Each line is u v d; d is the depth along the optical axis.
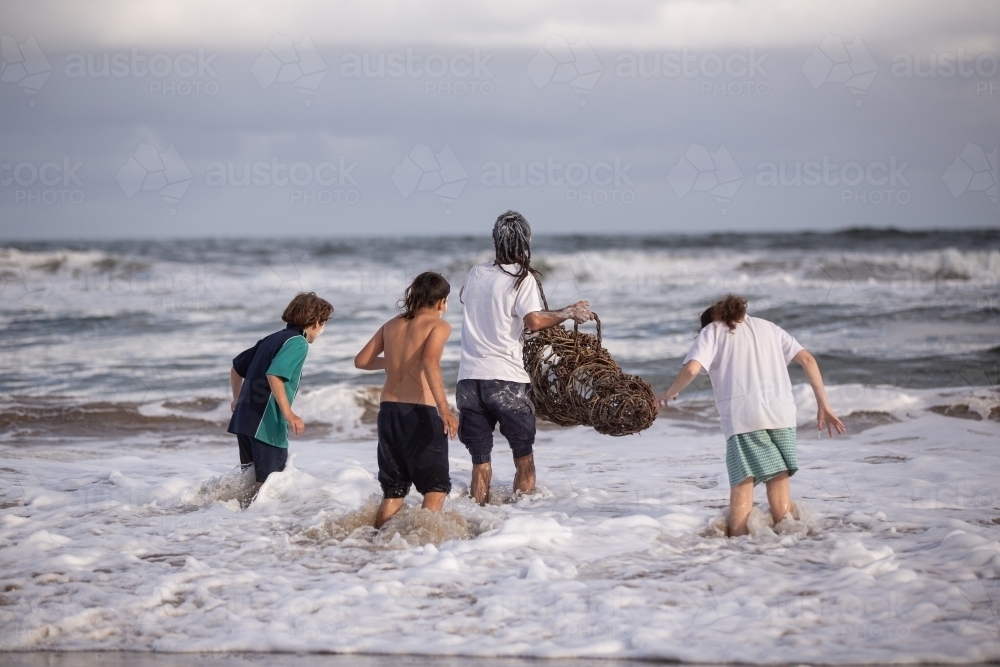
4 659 9.81
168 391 33.34
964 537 13.28
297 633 10.41
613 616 10.65
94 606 11.26
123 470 20.81
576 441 25.86
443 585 11.98
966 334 44.16
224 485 17.72
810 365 14.35
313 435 27.23
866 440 24.05
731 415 14.30
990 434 24.08
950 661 9.36
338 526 14.98
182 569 12.71
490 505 17.09
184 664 9.66
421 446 14.88
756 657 9.49
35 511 16.64
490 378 17.44
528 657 9.77
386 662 9.67
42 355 42.12
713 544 13.88
